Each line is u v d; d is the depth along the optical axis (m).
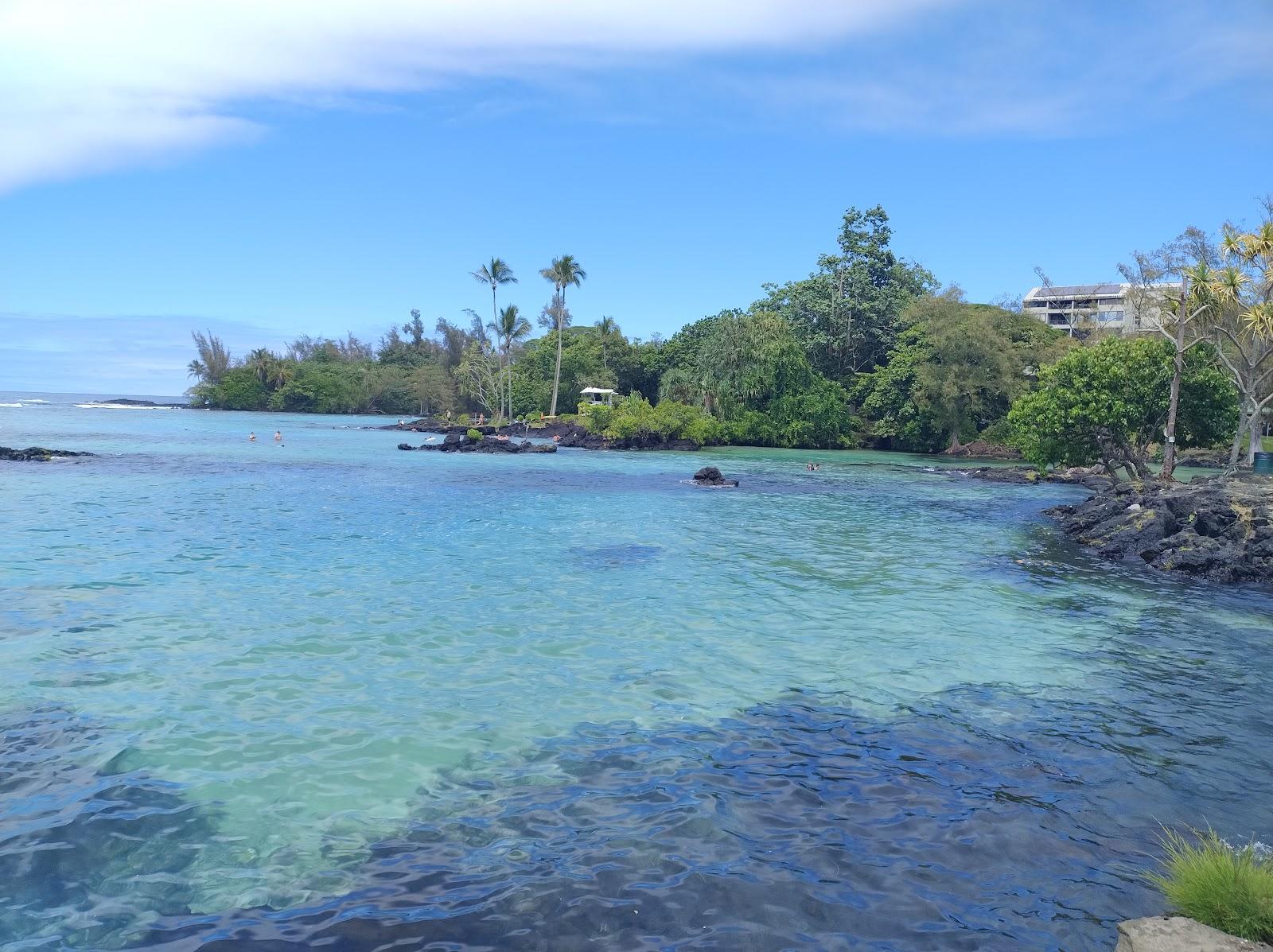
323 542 21.27
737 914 5.82
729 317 81.56
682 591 16.78
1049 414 37.50
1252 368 36.31
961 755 8.88
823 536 25.00
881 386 75.25
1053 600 16.88
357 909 5.83
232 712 9.62
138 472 38.09
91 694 10.06
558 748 8.83
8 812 7.13
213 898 5.95
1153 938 5.14
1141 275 53.94
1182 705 10.63
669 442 70.75
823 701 10.51
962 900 6.06
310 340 159.38
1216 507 22.75
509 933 5.56
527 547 21.38
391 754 8.57
